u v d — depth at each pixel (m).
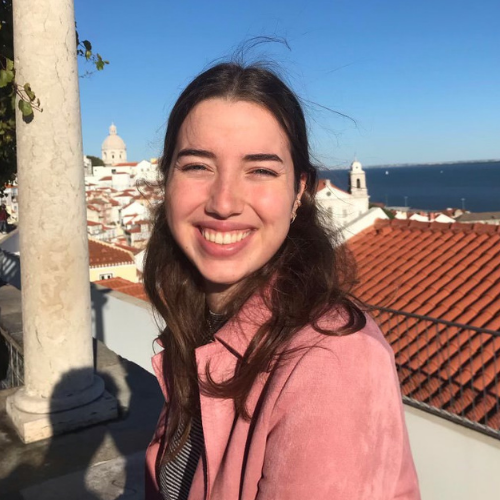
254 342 1.00
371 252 9.95
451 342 6.40
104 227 53.03
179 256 1.41
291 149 1.11
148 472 1.45
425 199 165.88
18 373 5.01
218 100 1.06
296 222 1.23
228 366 1.05
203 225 1.10
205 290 1.35
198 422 1.21
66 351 3.60
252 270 1.10
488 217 79.62
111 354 4.99
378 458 0.82
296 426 0.82
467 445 3.34
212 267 1.10
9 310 6.36
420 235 10.07
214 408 1.02
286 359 0.91
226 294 1.18
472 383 5.19
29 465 3.25
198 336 1.32
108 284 11.56
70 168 3.44
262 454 0.88
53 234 3.43
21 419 3.50
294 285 1.05
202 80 1.10
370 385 0.84
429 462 3.58
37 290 3.50
